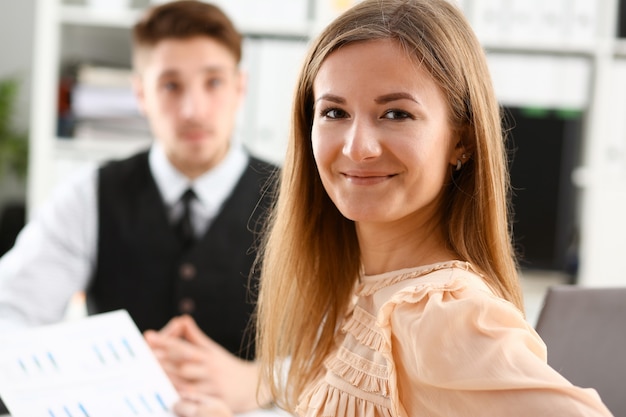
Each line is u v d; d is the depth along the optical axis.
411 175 0.78
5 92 3.38
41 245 1.89
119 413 1.17
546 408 0.62
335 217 0.98
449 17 0.83
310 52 0.87
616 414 0.95
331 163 0.81
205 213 1.88
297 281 1.00
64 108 2.93
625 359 0.97
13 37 3.61
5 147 3.40
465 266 0.80
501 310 0.69
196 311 1.86
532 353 0.66
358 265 0.99
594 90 2.83
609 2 2.81
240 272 1.87
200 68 1.78
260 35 2.89
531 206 2.91
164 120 1.81
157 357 1.52
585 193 2.87
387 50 0.78
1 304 1.83
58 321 1.90
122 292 1.88
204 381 1.51
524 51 2.94
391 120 0.78
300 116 0.92
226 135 1.87
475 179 0.84
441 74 0.79
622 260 2.84
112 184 1.91
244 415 1.50
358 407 0.82
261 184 1.91
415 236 0.87
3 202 3.55
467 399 0.68
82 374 1.21
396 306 0.76
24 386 1.17
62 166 2.88
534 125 2.88
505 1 2.82
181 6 1.78
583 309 1.01
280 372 1.05
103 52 3.22
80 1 3.15
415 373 0.72
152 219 1.88
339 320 1.00
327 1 2.83
